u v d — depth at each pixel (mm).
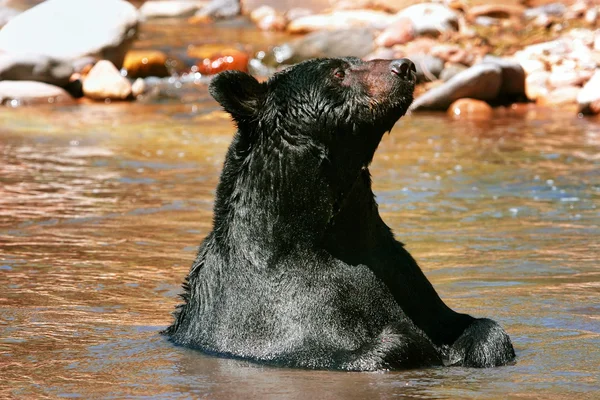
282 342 23016
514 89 72375
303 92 23766
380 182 46594
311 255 23531
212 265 24703
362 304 23375
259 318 23453
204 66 84062
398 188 45250
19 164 50125
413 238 36344
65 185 45438
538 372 21812
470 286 29906
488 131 60781
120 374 21844
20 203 41562
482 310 27266
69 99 74125
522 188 45062
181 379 21422
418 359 22500
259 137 24078
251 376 21625
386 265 24141
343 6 99750
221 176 25094
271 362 22734
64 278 30859
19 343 24359
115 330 25656
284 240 23625
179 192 44312
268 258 23703
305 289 23297
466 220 39188
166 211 40656
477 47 81250
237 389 20641
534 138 58031
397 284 24094
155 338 24953
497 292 29141
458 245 35219
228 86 23906
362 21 93188
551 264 32406
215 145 56500
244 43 91812
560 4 88375
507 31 84438
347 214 23672
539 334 24984
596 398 19812
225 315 23984
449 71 76062
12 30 81812
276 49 86750
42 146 55312
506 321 26203
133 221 38844
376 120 23547
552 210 40812
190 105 72062
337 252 23656
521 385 20797
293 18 99750
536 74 73562
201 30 99812
